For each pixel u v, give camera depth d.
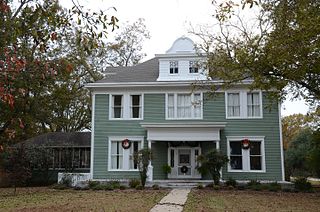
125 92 24.62
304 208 12.82
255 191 18.91
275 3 13.03
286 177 28.17
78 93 36.16
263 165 22.81
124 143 23.89
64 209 12.25
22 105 19.88
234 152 23.31
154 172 23.61
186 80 24.19
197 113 23.86
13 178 19.69
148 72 26.33
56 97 27.44
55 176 27.80
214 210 11.86
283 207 13.01
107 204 13.36
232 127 23.44
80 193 18.19
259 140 23.14
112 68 28.17
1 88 4.75
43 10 5.60
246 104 23.55
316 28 10.94
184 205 13.02
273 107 23.27
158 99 24.31
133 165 23.70
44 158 26.59
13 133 7.30
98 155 24.00
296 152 38.25
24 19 5.74
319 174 26.88
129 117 24.30
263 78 13.72
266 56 12.62
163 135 22.88
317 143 22.59
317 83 13.46
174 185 21.09
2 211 12.03
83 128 40.88
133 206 12.72
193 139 22.66
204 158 20.73
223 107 23.67
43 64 6.16
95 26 5.52
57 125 35.72
